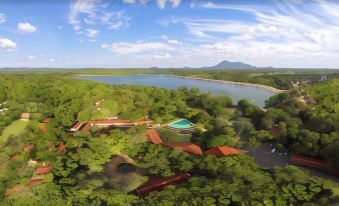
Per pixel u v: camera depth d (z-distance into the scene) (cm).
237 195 5772
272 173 7031
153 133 10806
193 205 5534
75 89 17700
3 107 15200
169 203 5609
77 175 7269
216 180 6431
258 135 10631
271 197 5747
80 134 10031
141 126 11081
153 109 14212
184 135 11431
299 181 6372
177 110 15012
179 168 7412
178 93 19288
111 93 17425
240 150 9906
